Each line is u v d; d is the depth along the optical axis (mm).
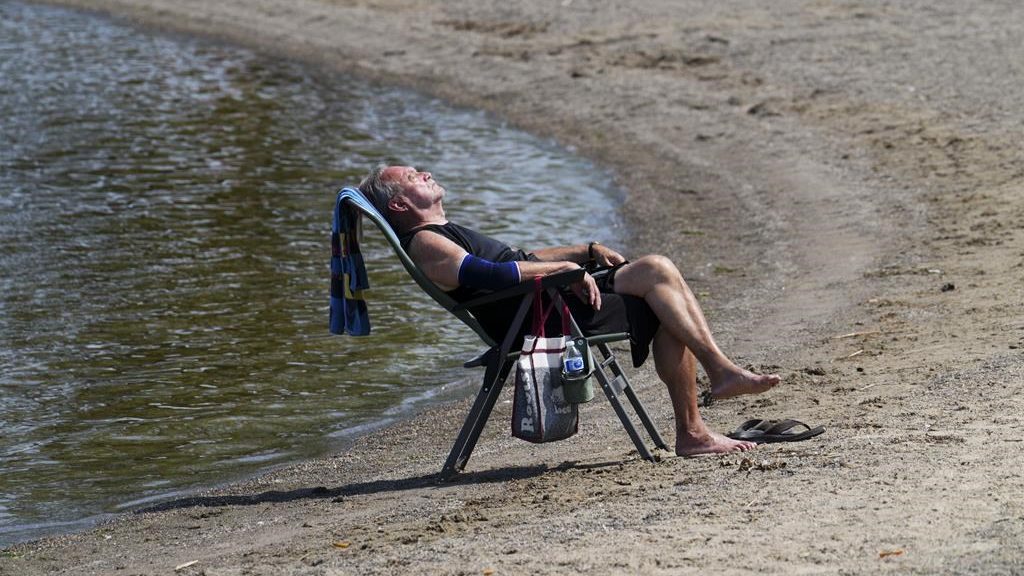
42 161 43000
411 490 16344
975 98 44312
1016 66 48625
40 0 87438
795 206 34500
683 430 15742
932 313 22641
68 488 18766
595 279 15812
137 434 20766
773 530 12195
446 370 23359
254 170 41938
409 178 15836
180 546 15445
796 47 54781
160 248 32500
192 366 23875
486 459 17578
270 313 27031
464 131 48594
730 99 48062
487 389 16156
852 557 11266
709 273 29078
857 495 12922
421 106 53500
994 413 15664
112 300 28109
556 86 53719
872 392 18016
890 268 26828
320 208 36875
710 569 11359
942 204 32250
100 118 50438
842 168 37781
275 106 53469
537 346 15227
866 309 23656
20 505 18172
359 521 15039
